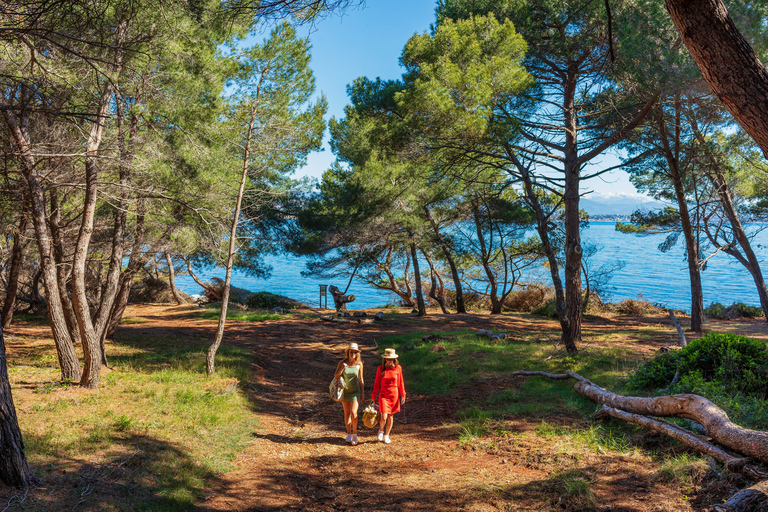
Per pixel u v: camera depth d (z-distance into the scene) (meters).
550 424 6.86
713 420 5.04
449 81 11.60
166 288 32.16
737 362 7.40
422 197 22.98
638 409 6.37
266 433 7.45
